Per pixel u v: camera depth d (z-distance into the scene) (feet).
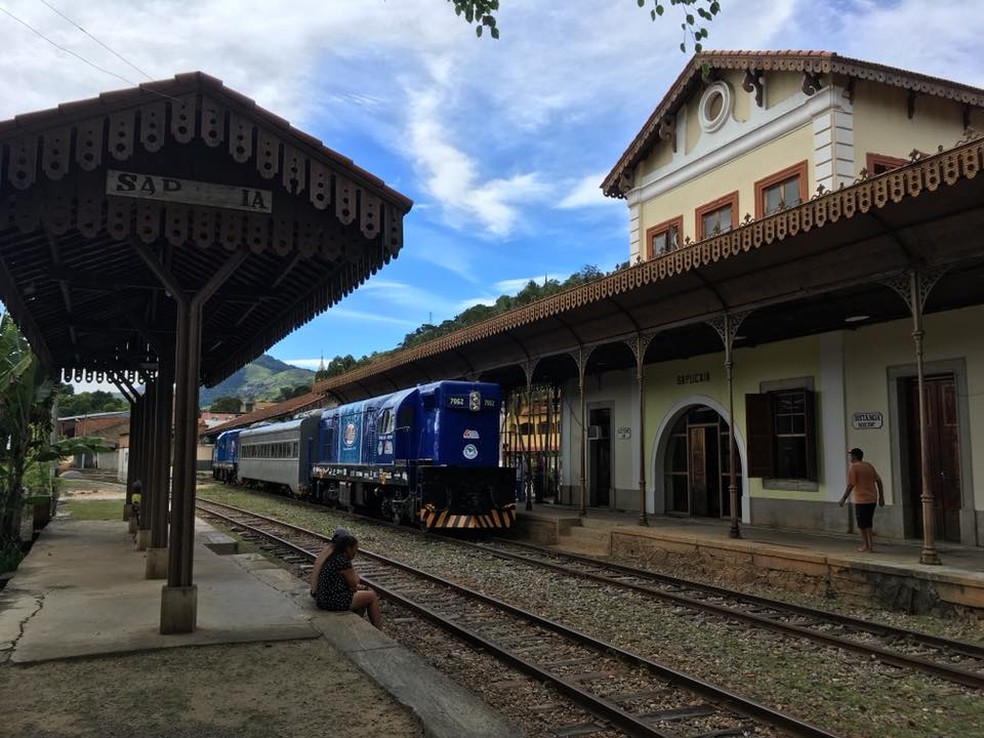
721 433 53.78
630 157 61.93
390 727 14.05
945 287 35.50
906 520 40.06
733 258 37.47
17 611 23.06
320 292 27.35
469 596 32.83
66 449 45.88
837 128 45.83
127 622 21.66
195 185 20.13
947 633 26.35
